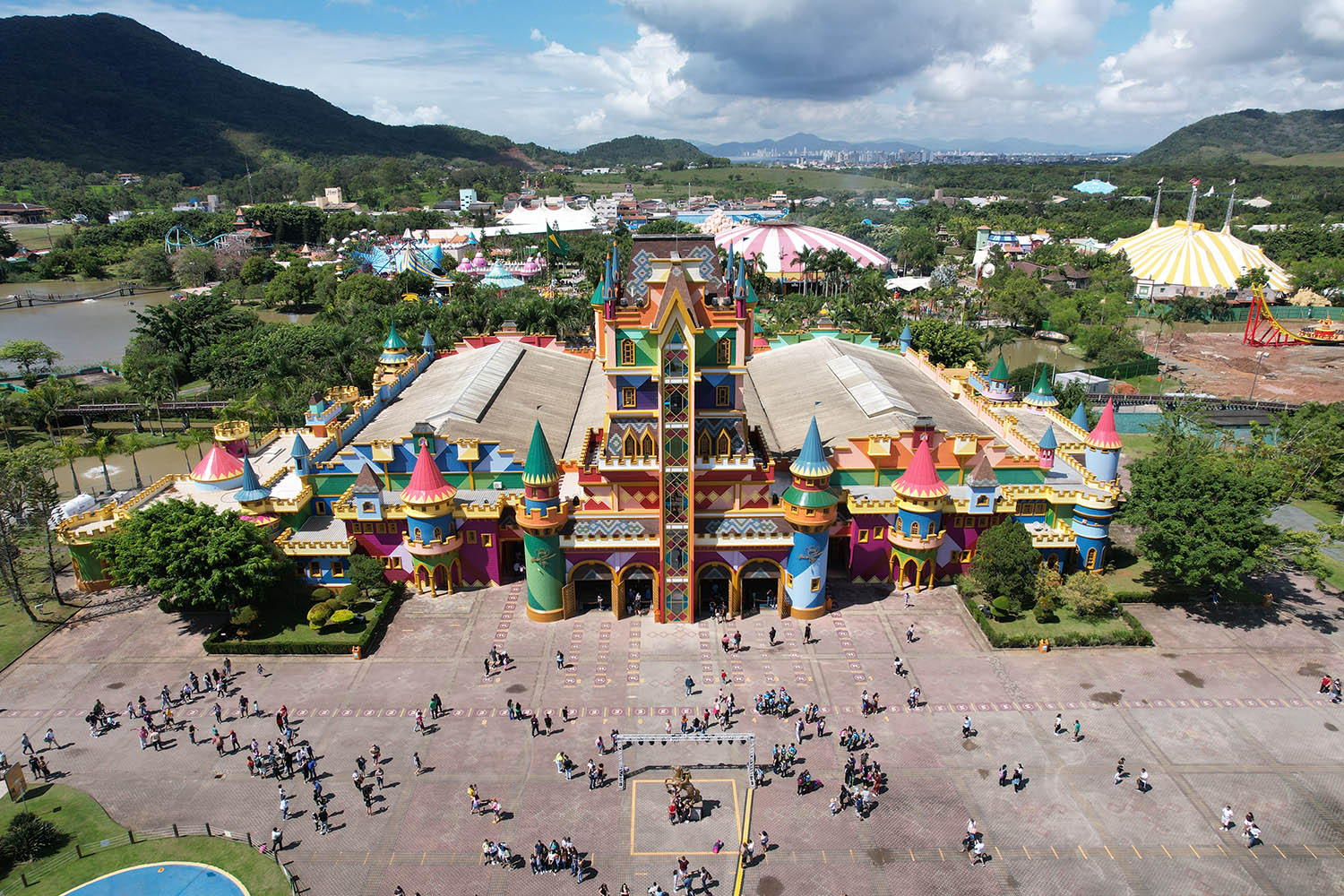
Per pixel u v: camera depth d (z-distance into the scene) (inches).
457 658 2933.1
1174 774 2367.1
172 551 2906.0
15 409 5457.7
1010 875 2054.6
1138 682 2765.7
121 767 2426.2
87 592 3361.2
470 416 3663.9
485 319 7145.7
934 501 3166.8
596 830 2203.5
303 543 3221.0
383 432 3786.9
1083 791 2310.5
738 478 3102.9
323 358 5880.9
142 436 5482.3
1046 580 3102.9
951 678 2800.2
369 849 2144.4
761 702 2637.8
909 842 2151.8
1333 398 6466.5
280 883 2046.0
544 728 2566.4
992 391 4598.9
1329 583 3371.1
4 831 2191.2
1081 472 3550.7
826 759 2448.3
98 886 2037.4
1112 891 2009.1
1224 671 2817.4
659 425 2947.8
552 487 2987.2
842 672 2847.0
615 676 2832.2
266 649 2942.9
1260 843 2135.8
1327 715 2600.9
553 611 3149.6
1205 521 3011.8
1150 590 3270.2
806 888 2023.9
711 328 2994.6
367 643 2967.5
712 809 2272.4
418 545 3201.3
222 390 6215.6
